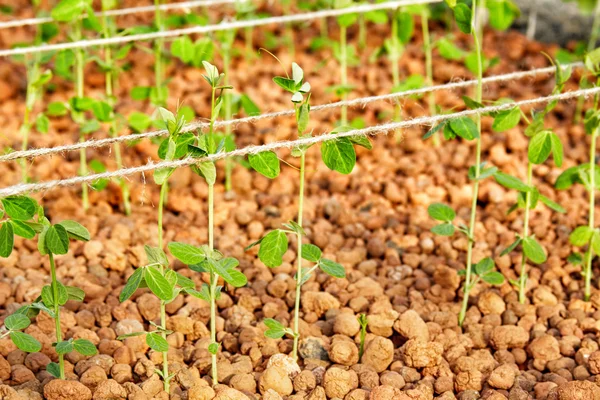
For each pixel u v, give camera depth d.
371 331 1.51
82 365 1.46
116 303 1.56
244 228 1.72
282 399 1.43
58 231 1.37
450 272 1.58
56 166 1.82
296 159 1.84
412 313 1.51
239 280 1.40
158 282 1.38
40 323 1.51
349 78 2.04
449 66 2.04
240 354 1.50
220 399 1.40
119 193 1.76
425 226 1.70
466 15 1.46
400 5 1.73
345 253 1.64
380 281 1.61
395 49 1.88
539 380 1.47
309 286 1.59
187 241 1.66
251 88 2.00
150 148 1.85
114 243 1.64
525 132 1.50
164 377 1.43
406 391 1.42
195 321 1.51
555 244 1.68
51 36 1.89
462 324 1.54
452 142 1.89
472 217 1.52
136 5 2.43
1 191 1.35
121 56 1.74
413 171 1.81
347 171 1.42
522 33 2.29
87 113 1.94
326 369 1.47
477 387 1.45
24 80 2.02
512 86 2.01
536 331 1.53
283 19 1.73
